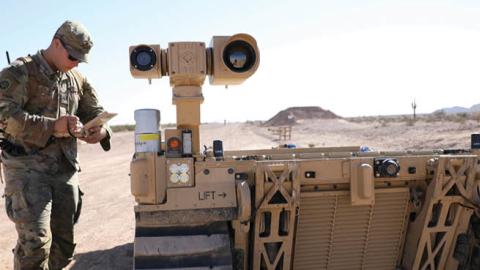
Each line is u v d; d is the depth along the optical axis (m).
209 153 4.73
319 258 4.42
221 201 3.90
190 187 3.88
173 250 3.74
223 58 4.19
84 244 7.78
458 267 4.46
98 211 10.59
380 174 4.10
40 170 3.94
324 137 42.94
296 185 3.98
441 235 4.38
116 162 22.73
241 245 4.00
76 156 4.28
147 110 3.94
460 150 4.86
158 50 4.23
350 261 4.49
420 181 4.36
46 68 4.03
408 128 42.91
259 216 3.98
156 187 3.81
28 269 3.77
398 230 4.48
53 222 4.19
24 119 3.69
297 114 137.00
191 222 3.86
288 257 4.10
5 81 3.77
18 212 3.78
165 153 3.96
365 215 4.35
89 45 4.07
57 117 4.13
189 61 4.10
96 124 3.93
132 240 7.90
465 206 4.25
